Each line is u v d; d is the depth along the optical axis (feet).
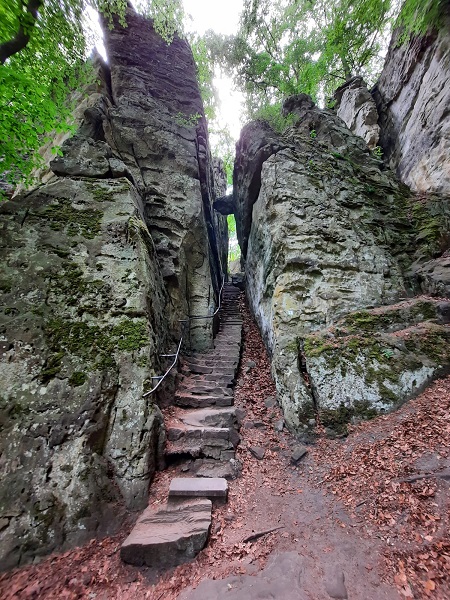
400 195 34.24
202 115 46.32
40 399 14.82
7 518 12.09
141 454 14.87
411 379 19.13
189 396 22.57
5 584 10.69
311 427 18.90
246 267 46.88
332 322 24.29
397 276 27.66
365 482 14.16
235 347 31.83
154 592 10.34
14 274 17.63
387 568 10.05
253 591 9.74
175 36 47.47
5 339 15.79
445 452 13.69
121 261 20.06
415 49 35.73
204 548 11.86
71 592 10.36
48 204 20.71
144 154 34.71
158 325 22.17
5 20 18.57
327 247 27.58
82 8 24.76
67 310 17.52
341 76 57.31
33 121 22.76
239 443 18.97
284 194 29.99
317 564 10.76
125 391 16.22
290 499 14.80
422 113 35.17
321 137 39.91
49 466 13.48
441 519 10.93
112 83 38.11
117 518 13.26
